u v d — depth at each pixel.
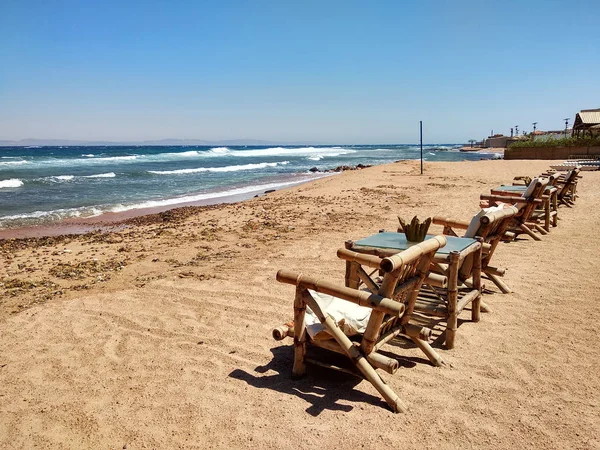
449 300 4.02
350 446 2.79
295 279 3.46
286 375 3.72
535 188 7.62
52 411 3.31
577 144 33.94
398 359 3.93
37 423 3.17
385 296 3.29
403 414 3.11
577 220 9.84
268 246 8.53
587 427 2.90
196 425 3.06
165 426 3.06
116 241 9.61
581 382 3.42
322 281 3.39
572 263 6.50
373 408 3.20
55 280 6.79
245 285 6.13
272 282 6.23
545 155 35.03
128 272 7.10
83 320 5.09
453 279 3.98
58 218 13.91
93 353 4.26
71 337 4.64
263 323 4.83
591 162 25.69
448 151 93.12
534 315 4.73
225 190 22.00
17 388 3.67
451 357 3.92
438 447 2.77
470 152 78.69
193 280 6.46
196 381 3.65
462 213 11.40
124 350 4.29
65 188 22.39
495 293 5.45
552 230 8.88
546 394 3.28
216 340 4.43
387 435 2.89
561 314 4.71
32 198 18.55
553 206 9.47
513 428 2.92
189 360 4.03
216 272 6.84
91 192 20.92
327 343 3.53
